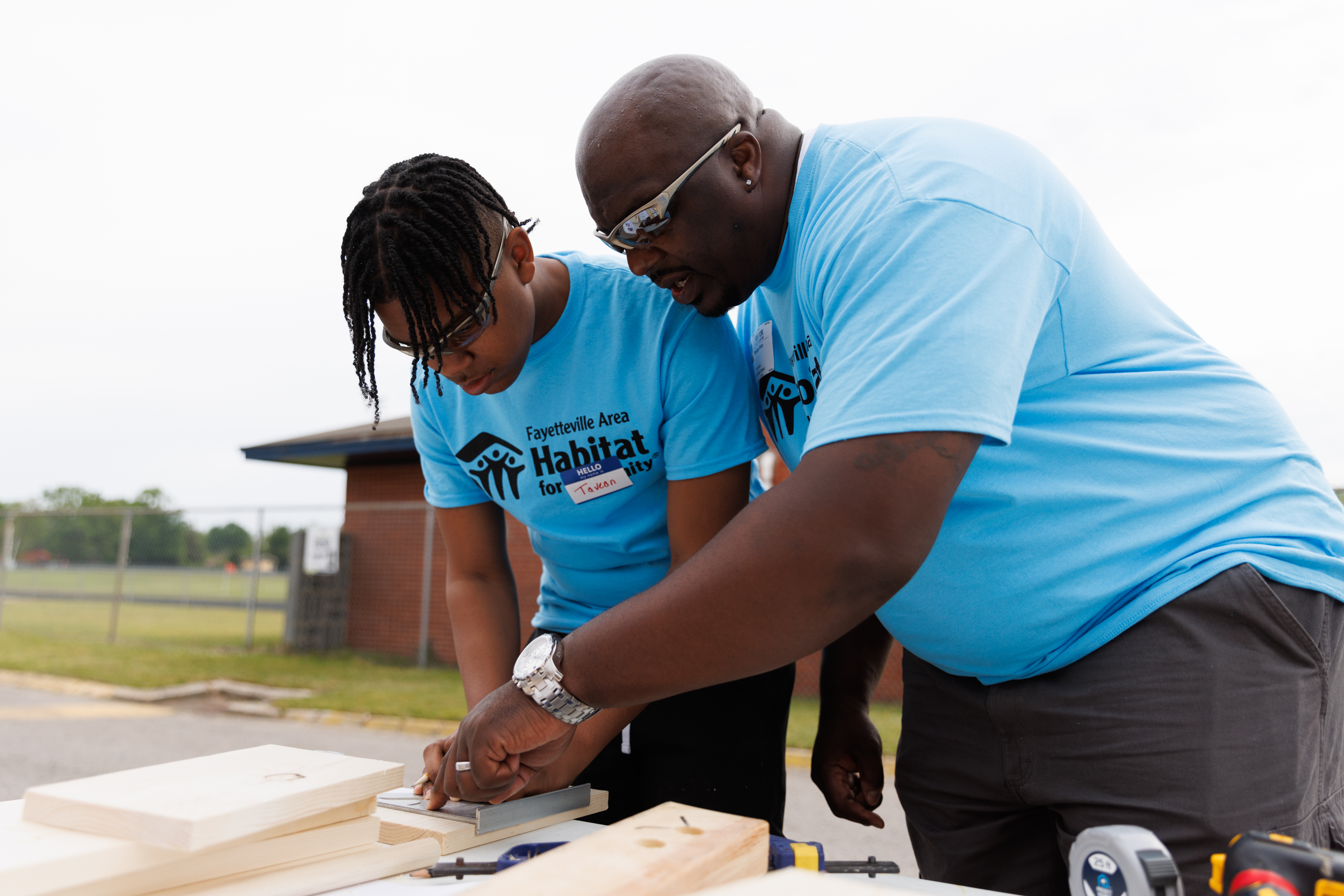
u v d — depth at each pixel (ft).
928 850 4.17
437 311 3.37
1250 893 1.69
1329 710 2.94
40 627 42.63
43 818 2.23
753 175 3.31
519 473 4.45
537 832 3.26
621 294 4.26
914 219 2.62
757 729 4.70
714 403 4.05
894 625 3.61
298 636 33.01
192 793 2.28
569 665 2.66
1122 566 2.97
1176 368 3.16
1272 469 3.08
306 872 2.45
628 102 3.24
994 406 2.39
